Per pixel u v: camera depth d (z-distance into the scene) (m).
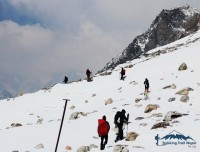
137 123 25.45
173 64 52.03
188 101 30.59
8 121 41.91
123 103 36.97
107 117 30.36
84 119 30.78
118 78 52.78
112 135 24.38
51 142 22.66
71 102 45.84
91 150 20.59
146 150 18.83
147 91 37.09
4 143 22.77
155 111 29.31
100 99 43.66
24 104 48.50
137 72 53.59
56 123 29.95
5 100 52.91
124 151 18.20
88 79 55.75
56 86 55.88
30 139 23.52
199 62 48.44
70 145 22.05
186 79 39.94
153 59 60.72
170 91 35.56
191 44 81.31
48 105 46.06
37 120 40.09
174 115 24.58
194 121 22.53
